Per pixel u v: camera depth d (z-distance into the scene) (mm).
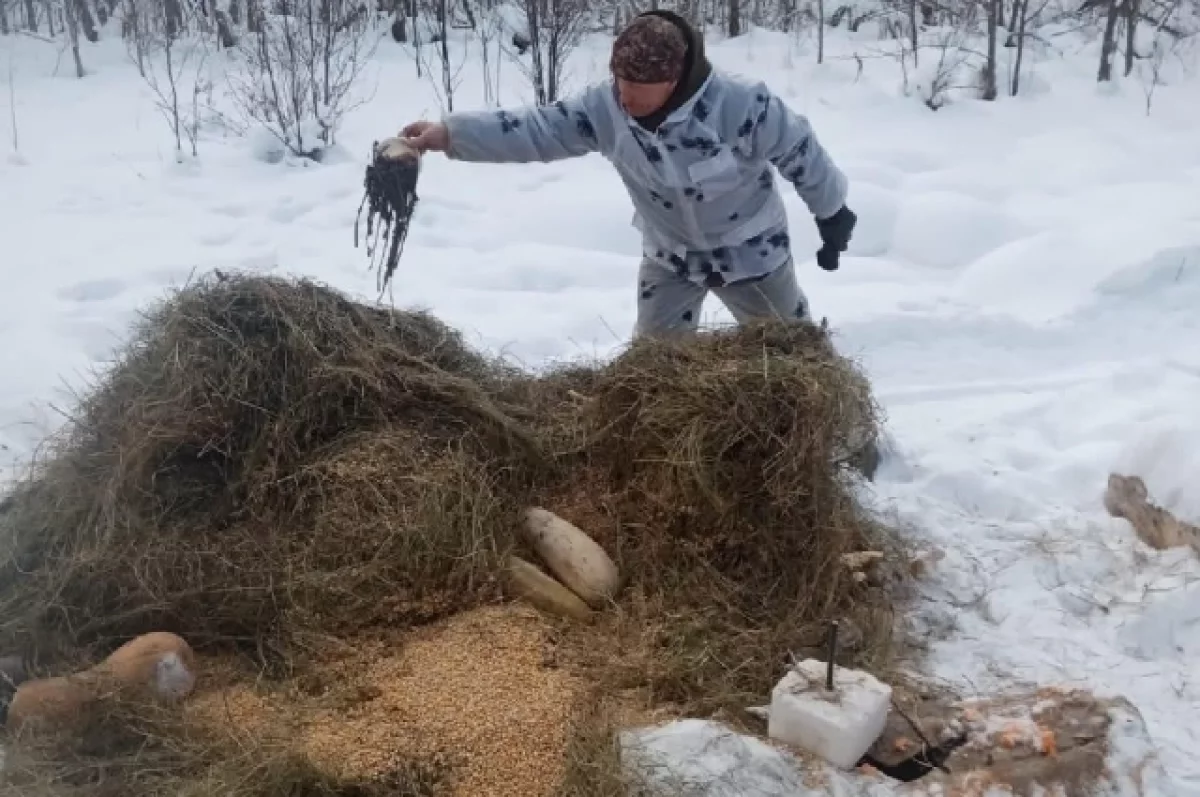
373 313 4246
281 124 8766
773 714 3037
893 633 3588
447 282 6465
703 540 3641
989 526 4270
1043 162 8273
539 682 3250
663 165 3943
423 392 4023
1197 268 6488
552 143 4070
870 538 3912
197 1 12570
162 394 3820
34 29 12242
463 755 2988
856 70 10289
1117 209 7355
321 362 3881
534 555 3777
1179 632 3705
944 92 9625
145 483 3682
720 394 3693
